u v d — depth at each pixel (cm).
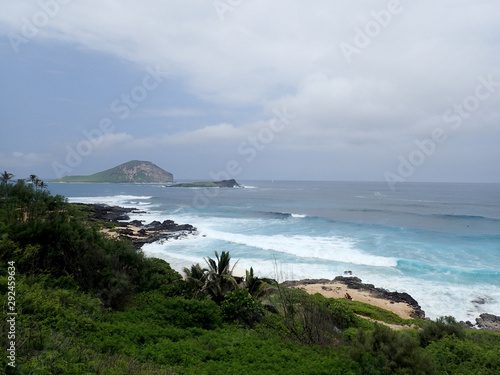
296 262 3744
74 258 1611
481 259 3888
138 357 920
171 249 4300
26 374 635
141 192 17650
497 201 12519
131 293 1673
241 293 1644
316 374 873
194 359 959
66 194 15275
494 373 996
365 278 3238
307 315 1345
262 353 1038
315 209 9525
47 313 1040
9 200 1925
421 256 4009
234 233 5397
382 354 931
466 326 2269
